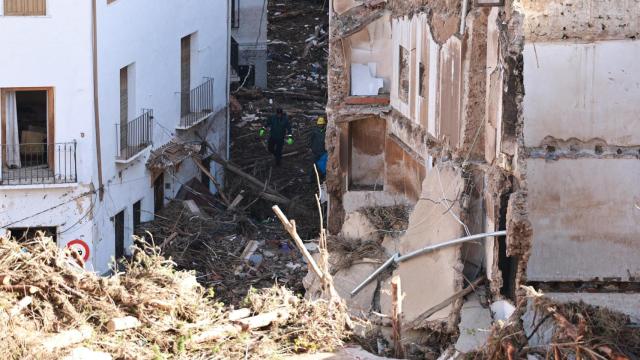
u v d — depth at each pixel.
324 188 34.78
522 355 16.11
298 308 17.64
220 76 43.88
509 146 19.69
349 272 24.78
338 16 29.86
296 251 34.00
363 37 29.97
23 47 32.41
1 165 32.81
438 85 24.39
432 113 25.03
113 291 16.84
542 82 20.80
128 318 16.48
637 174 20.91
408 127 27.56
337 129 30.08
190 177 40.03
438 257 22.00
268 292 17.98
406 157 28.22
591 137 20.86
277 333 17.23
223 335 16.88
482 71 21.67
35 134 33.16
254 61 50.62
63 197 32.84
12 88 32.62
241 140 45.81
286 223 18.34
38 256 16.92
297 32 57.34
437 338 21.22
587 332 15.63
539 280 21.05
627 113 20.80
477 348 17.50
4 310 15.91
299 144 44.84
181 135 39.97
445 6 23.81
